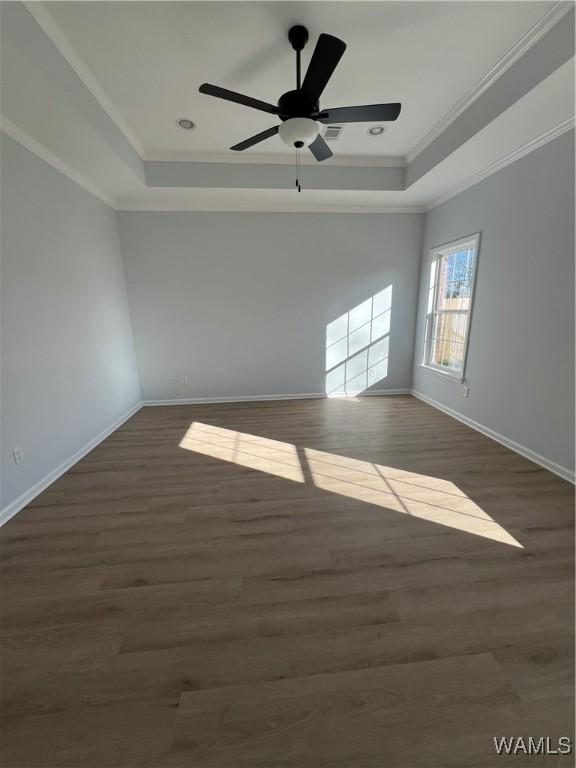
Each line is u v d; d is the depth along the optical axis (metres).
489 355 3.35
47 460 2.62
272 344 4.74
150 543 1.92
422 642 1.32
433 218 4.27
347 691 1.15
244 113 2.78
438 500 2.30
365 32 1.98
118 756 1.00
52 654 1.30
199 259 4.38
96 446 3.34
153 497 2.39
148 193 3.78
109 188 3.60
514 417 3.06
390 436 3.46
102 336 3.65
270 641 1.33
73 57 2.10
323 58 1.61
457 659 1.25
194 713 1.10
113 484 2.59
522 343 2.93
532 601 1.51
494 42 2.07
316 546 1.87
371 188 3.79
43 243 2.67
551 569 1.69
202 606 1.50
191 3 1.76
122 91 2.48
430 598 1.53
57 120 2.28
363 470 2.74
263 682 1.19
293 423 3.90
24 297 2.43
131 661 1.27
